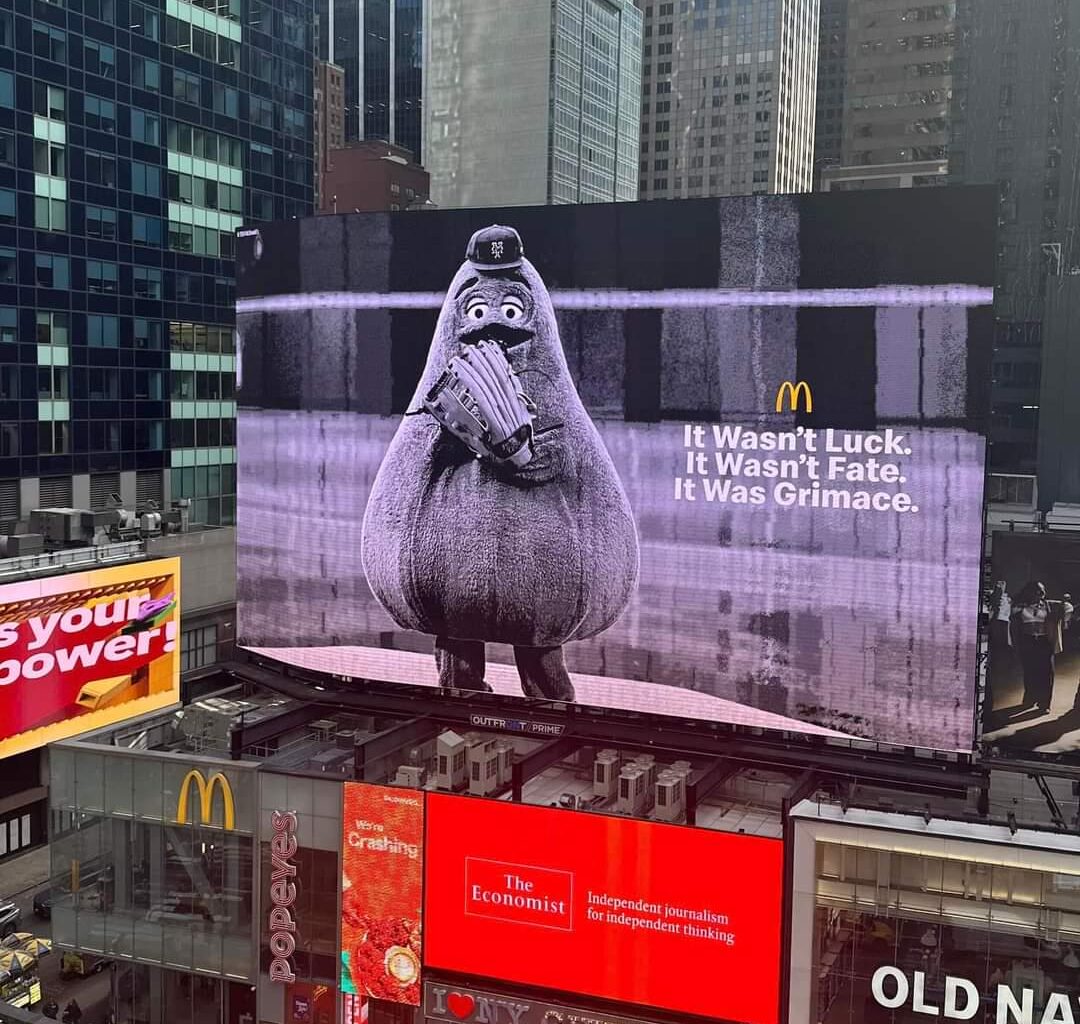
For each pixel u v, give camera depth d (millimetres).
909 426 42750
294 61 115125
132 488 97938
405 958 44438
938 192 41719
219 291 106438
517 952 43062
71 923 48531
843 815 39562
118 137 95000
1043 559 42281
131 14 95688
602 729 47375
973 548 42250
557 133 178250
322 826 45312
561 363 47719
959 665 42688
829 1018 39500
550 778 48688
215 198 105562
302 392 53000
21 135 86562
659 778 43375
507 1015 43062
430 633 50781
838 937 39312
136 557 69812
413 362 50406
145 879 47406
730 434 45250
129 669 67562
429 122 186375
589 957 42156
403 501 50906
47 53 88375
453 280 49438
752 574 45312
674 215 45531
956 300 41781
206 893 46625
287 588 54094
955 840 37875
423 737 48969
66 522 73500
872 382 43156
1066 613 42094
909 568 43125
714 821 43531
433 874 44000
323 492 52750
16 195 86438
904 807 41281
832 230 43281
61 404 91125
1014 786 46312
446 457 49969
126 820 47562
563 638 48500
